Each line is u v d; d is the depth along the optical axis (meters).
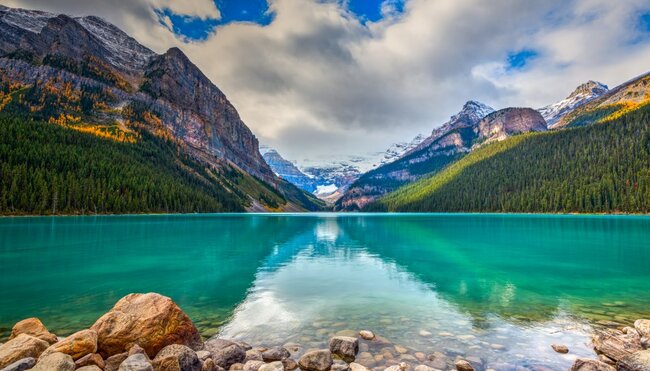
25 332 10.98
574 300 18.16
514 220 103.75
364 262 30.91
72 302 17.94
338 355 11.13
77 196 108.62
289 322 14.80
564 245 42.88
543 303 17.58
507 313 15.82
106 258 32.22
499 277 24.33
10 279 23.45
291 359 10.53
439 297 18.92
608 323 14.23
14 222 75.00
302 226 83.94
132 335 10.07
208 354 10.45
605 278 23.92
